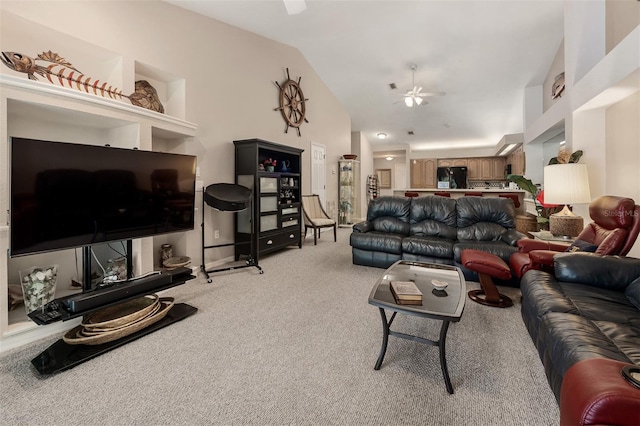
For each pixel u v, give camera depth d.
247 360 1.75
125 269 2.66
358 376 1.60
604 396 0.83
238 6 3.49
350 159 7.39
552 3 3.68
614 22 3.17
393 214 4.17
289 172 5.14
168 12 3.22
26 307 2.08
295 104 5.43
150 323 2.10
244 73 4.30
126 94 2.82
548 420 1.29
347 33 4.44
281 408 1.37
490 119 7.55
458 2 3.67
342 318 2.32
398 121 7.98
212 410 1.36
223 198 3.29
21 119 2.31
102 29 2.62
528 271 2.24
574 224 2.96
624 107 2.99
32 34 2.36
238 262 4.10
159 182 2.46
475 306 2.55
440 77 5.68
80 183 1.95
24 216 1.70
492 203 3.71
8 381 1.56
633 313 1.52
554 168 2.88
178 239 3.55
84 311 1.83
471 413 1.34
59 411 1.35
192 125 3.25
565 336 1.29
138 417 1.32
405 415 1.33
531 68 5.21
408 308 1.56
